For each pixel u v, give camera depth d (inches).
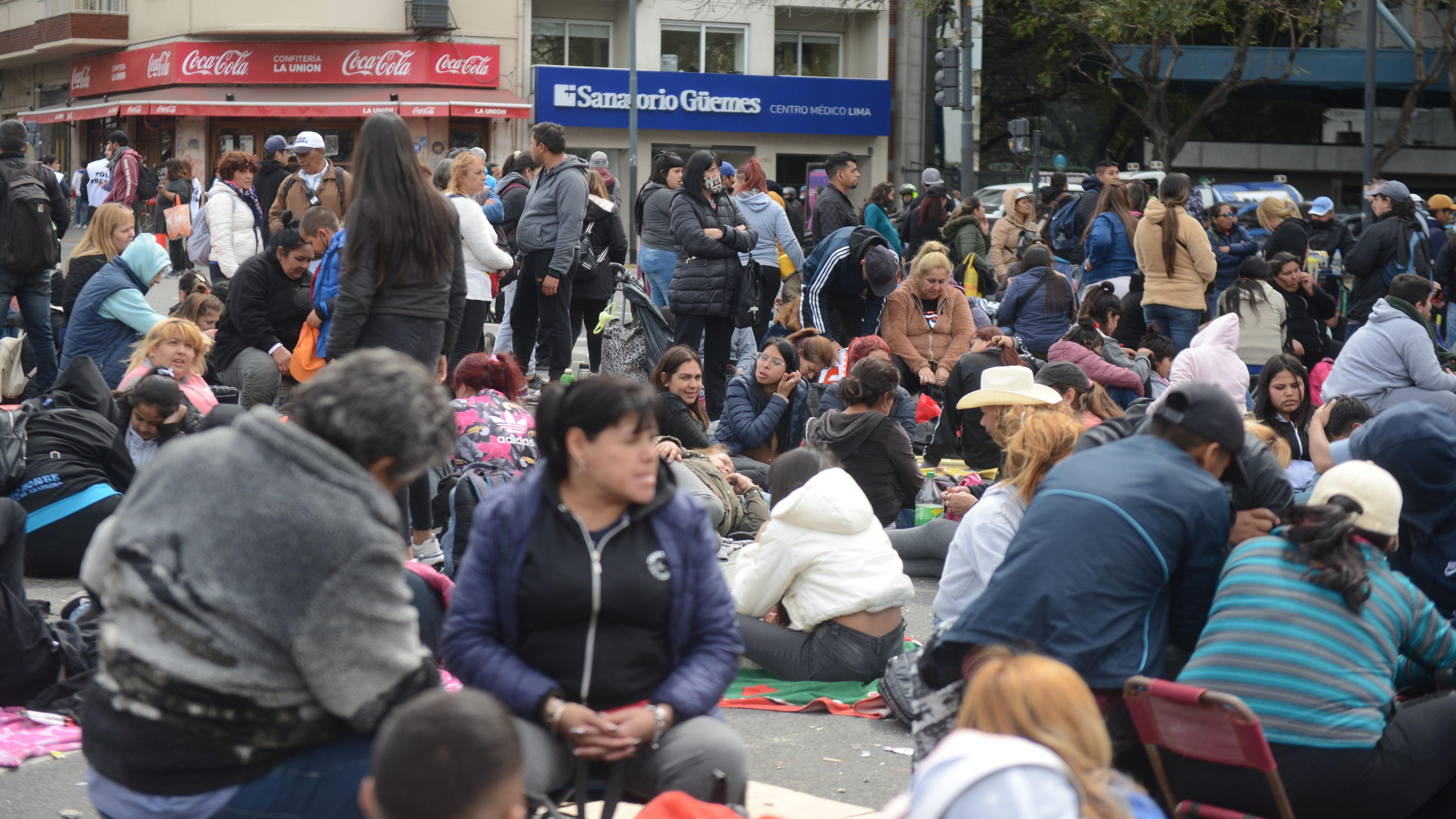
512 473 263.4
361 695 110.7
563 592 134.5
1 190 393.4
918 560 299.7
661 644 138.9
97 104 1296.8
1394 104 1443.2
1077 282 613.6
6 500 201.9
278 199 485.4
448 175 451.8
